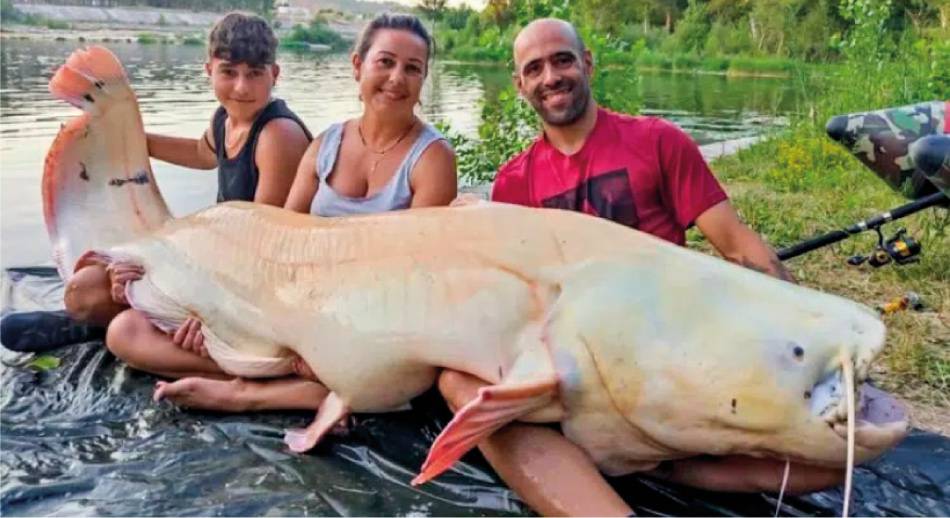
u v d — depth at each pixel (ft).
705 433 8.60
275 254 11.19
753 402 8.27
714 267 8.89
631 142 11.73
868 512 9.28
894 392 12.47
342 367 10.32
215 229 12.00
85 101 12.99
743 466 9.25
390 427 10.69
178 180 26.25
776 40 100.37
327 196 12.68
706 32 115.65
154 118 36.91
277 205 14.16
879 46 34.42
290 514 9.05
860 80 32.37
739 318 8.47
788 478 9.07
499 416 8.60
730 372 8.32
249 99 14.16
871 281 16.79
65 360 12.82
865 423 8.16
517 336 9.21
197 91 49.34
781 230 20.36
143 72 63.57
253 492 9.43
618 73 27.71
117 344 12.21
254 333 11.18
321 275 10.62
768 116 47.39
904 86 29.25
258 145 14.17
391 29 12.22
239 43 13.91
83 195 13.34
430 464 8.48
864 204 22.95
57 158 13.32
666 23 133.69
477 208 10.07
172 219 12.96
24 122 35.32
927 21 48.11
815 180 26.50
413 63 12.16
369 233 10.55
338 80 61.26
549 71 11.63
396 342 9.87
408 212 10.57
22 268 17.29
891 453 10.42
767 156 31.78
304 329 10.62
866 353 8.11
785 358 8.22
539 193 12.36
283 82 58.80
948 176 11.38
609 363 8.67
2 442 10.43
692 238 20.17
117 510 9.09
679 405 8.54
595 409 8.84
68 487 9.46
